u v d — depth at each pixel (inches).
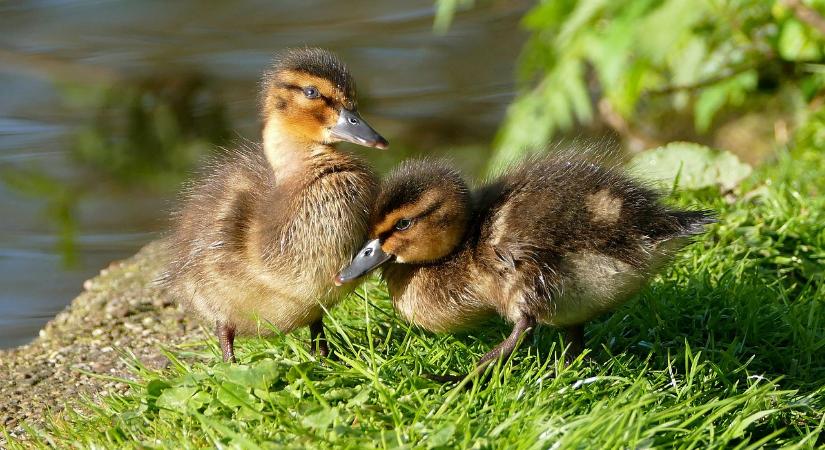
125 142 853.2
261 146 463.2
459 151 835.4
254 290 399.5
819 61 677.3
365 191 410.9
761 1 649.0
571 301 379.9
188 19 1007.0
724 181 560.7
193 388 358.3
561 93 702.5
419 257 390.9
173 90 907.4
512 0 1010.1
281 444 315.9
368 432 325.1
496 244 380.2
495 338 414.9
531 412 332.2
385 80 909.2
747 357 410.9
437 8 1010.1
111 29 984.3
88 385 430.6
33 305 587.2
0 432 390.3
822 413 371.9
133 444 341.7
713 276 460.8
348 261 402.0
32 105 890.1
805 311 437.1
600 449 311.0
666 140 788.0
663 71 751.1
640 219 387.5
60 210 746.2
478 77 914.7
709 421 333.4
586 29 682.8
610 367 376.8
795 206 525.7
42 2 1028.5
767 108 754.8
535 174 399.2
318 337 411.2
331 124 422.0
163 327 486.0
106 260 657.6
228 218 402.6
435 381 362.6
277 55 472.7
